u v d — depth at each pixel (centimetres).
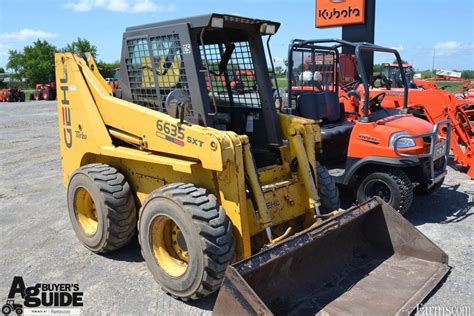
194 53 360
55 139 1185
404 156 495
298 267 343
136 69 414
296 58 595
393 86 1043
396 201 506
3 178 770
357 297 337
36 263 427
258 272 300
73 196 441
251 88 419
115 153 406
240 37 410
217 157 326
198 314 335
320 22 1202
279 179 403
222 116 409
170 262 361
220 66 436
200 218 321
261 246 376
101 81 445
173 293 352
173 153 361
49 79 5781
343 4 1155
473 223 519
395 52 593
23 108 2258
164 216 346
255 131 425
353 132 530
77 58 450
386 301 330
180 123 352
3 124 1525
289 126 407
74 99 452
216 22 351
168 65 381
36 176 780
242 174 336
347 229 382
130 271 406
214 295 360
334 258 374
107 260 429
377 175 517
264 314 264
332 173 562
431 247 380
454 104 709
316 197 394
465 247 452
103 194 407
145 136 383
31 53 5800
